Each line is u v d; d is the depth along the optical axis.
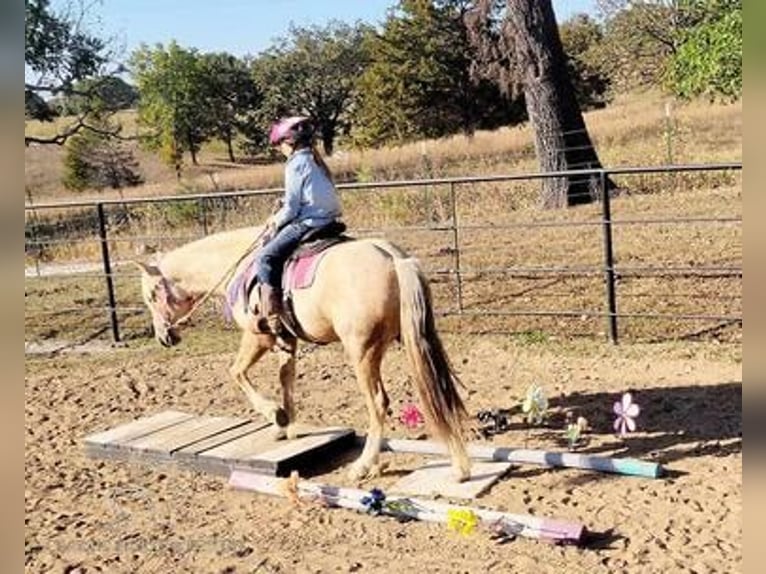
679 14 32.94
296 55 55.47
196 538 5.27
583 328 9.07
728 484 5.25
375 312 5.45
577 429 6.01
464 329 9.55
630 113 31.70
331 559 4.82
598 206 16.02
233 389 8.44
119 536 5.39
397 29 43.66
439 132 44.38
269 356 9.34
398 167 26.83
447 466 5.92
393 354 8.87
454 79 43.47
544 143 16.70
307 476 6.09
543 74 16.69
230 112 55.69
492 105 43.66
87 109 29.09
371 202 17.59
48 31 27.61
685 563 4.39
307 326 5.81
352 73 54.78
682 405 6.70
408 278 5.31
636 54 35.84
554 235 13.84
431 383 5.29
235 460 6.16
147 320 12.05
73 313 12.93
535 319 9.59
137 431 7.00
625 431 6.11
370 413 5.81
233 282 6.25
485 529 4.91
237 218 17.70
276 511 5.57
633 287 10.35
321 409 7.49
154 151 51.00
